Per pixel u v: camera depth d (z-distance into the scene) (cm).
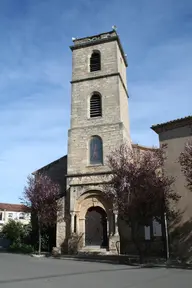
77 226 2400
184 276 1262
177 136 2080
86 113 2777
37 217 2598
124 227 2308
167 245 1870
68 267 1577
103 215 2488
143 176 1875
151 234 2312
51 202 2528
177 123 2081
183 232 1889
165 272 1400
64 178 3036
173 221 1944
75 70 2986
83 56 3023
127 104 3164
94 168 2541
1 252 2630
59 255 2239
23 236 2814
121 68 3077
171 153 2075
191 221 1878
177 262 1792
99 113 2759
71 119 2805
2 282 1075
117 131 2591
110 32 3008
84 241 2375
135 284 1049
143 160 1970
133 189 1869
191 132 2014
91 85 2864
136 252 2227
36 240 2730
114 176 1995
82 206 2445
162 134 2159
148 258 1997
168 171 2048
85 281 1115
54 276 1242
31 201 2508
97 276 1251
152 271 1438
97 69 2945
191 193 1919
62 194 2680
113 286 1005
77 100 2859
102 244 2408
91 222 2469
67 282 1091
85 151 2631
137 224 1906
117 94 2736
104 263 1825
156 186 1853
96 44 3017
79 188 2475
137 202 1838
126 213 1864
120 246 2247
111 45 2952
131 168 1905
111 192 2039
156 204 1855
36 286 998
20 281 1102
